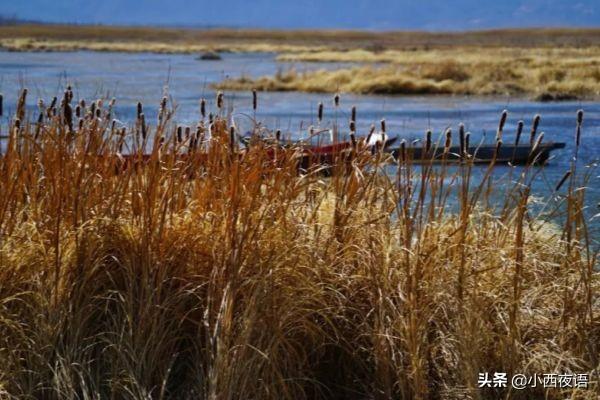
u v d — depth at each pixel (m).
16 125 6.75
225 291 5.76
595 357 6.11
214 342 5.86
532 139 7.40
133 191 6.58
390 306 6.23
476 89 50.41
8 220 6.40
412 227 6.48
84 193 6.39
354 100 47.00
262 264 6.14
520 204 6.50
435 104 44.19
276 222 6.52
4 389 5.69
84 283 6.03
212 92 49.84
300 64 88.31
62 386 5.81
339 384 6.39
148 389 5.85
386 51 117.75
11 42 152.62
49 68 72.75
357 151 7.40
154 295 6.12
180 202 6.88
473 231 6.88
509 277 6.54
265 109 40.28
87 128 7.13
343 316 6.20
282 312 6.02
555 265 6.70
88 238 6.28
